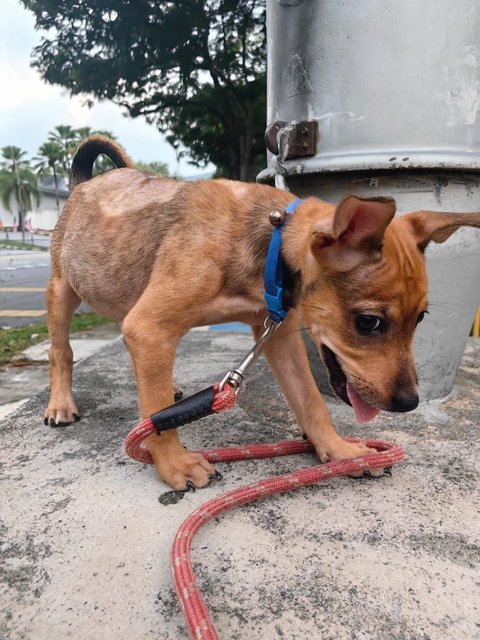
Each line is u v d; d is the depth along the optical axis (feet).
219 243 1.26
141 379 1.27
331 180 1.62
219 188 1.36
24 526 1.12
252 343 2.76
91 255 1.57
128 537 1.08
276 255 1.20
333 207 1.22
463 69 1.48
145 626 0.87
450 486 1.25
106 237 1.53
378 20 1.45
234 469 1.34
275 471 1.33
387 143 1.51
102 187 1.66
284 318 1.27
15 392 2.40
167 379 1.28
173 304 1.25
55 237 1.79
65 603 0.92
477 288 1.70
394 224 1.16
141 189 1.52
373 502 1.18
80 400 1.88
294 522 1.11
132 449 1.20
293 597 0.91
